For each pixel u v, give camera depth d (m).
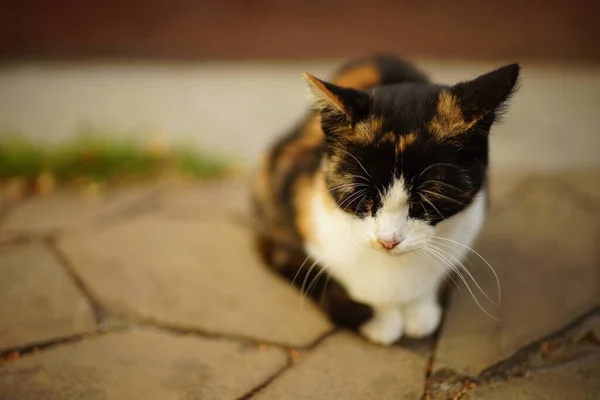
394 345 0.63
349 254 0.61
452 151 0.56
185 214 0.85
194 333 0.65
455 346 0.62
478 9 1.66
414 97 0.58
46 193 0.90
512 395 0.57
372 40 1.59
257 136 1.08
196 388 0.59
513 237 0.76
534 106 1.17
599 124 1.07
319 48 1.58
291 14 1.68
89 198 0.89
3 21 1.55
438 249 0.59
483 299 0.67
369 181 0.56
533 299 0.67
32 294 0.69
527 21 1.61
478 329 0.64
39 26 1.56
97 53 1.55
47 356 0.62
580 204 0.83
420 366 0.61
